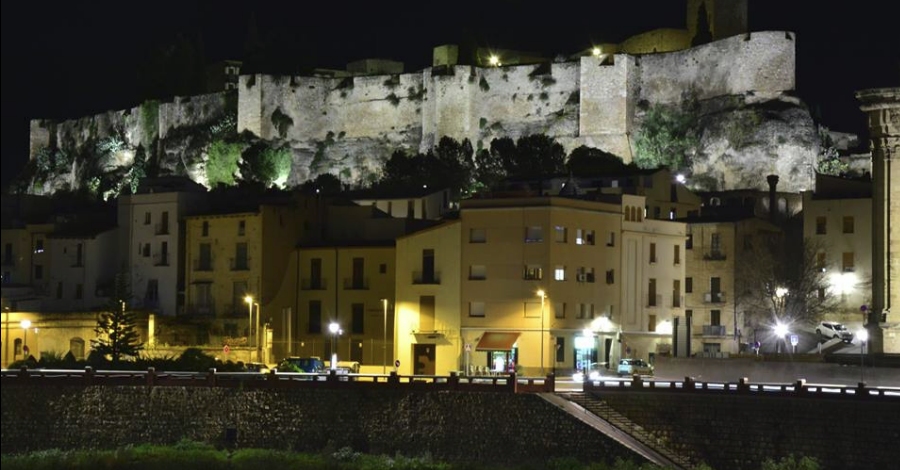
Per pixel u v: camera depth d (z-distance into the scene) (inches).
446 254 6028.5
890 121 4847.4
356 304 6417.3
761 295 6752.0
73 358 6181.1
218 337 6565.0
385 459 4451.3
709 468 4010.8
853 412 3956.7
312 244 6658.5
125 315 6240.2
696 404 4227.4
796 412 4055.1
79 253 7381.9
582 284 5984.3
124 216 7347.4
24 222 7864.2
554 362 5836.6
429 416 4539.9
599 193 6525.6
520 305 5856.3
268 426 4766.2
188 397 4894.2
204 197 7160.4
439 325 6023.6
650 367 5698.8
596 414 4360.2
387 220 6781.5
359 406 4650.6
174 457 4601.4
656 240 6412.4
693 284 6870.1
